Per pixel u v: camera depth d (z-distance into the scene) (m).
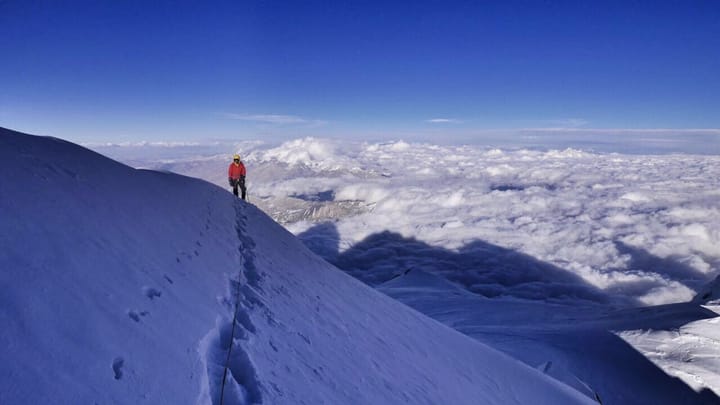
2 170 4.93
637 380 38.47
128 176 8.62
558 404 12.23
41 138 7.52
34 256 3.51
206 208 11.18
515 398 10.44
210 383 3.45
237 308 5.45
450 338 12.43
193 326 4.16
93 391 2.50
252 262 8.64
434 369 8.50
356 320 8.64
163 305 4.17
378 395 5.43
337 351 6.09
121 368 2.87
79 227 4.64
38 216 4.27
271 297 6.86
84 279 3.67
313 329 6.43
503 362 13.17
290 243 13.88
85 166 7.21
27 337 2.59
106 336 3.09
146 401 2.71
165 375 3.08
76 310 3.16
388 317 10.71
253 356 4.19
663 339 44.09
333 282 11.55
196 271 5.91
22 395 2.17
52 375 2.42
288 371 4.40
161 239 6.26
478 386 9.46
